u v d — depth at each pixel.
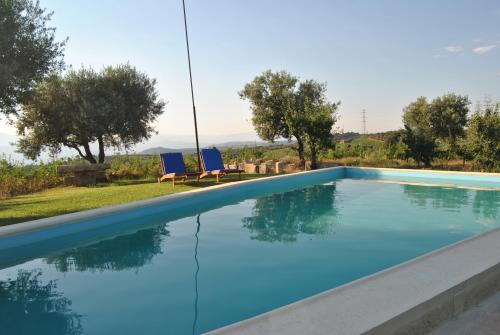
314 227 6.26
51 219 5.79
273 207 8.13
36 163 15.20
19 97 11.52
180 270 4.32
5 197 11.07
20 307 3.43
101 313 3.27
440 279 2.32
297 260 4.56
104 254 5.03
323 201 8.77
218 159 12.78
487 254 2.78
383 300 2.05
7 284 4.02
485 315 2.25
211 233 6.01
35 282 4.06
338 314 1.91
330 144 16.53
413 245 5.14
